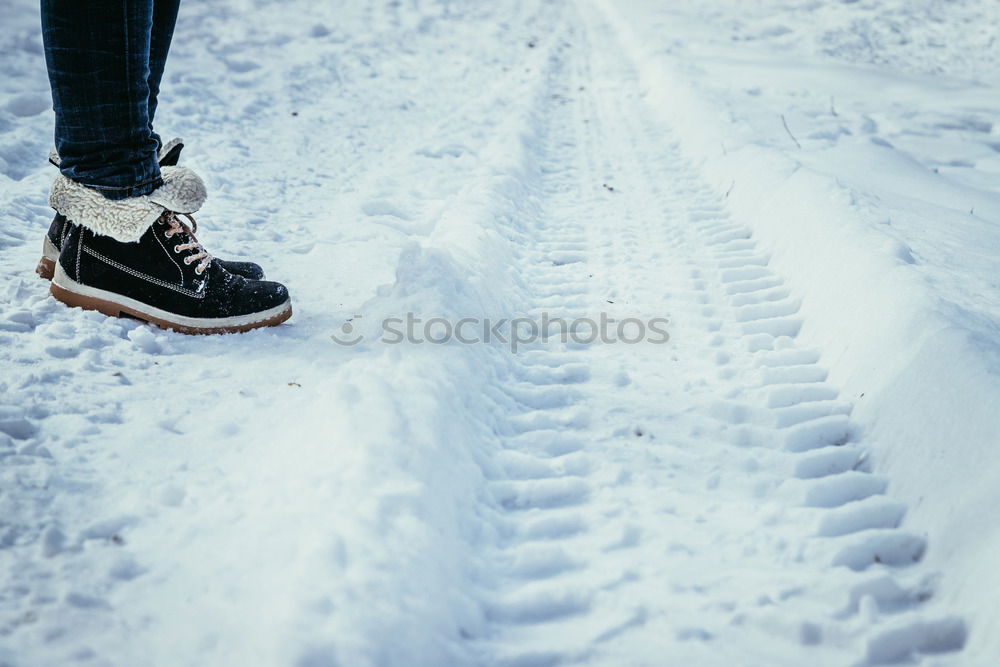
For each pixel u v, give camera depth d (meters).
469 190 3.57
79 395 1.78
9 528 1.35
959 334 1.75
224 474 1.54
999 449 1.46
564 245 3.16
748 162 3.77
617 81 7.49
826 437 1.82
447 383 1.77
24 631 1.14
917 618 1.26
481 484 1.59
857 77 7.52
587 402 1.99
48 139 4.02
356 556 1.20
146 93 2.00
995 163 4.50
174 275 2.15
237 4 9.21
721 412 1.94
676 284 2.74
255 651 1.06
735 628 1.27
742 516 1.57
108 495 1.46
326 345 2.12
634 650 1.22
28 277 2.39
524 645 1.23
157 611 1.19
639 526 1.51
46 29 1.83
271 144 4.48
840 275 2.34
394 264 2.81
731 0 14.48
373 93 6.13
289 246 2.96
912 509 1.54
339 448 1.46
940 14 12.69
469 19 11.20
